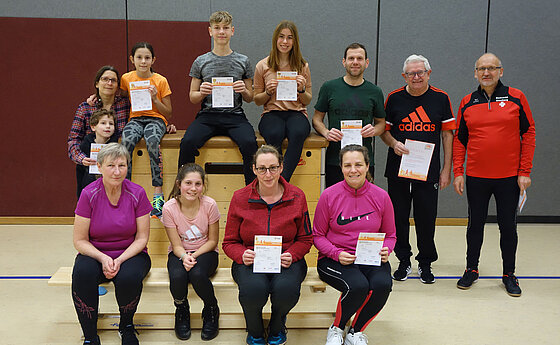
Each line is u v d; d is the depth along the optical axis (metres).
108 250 2.78
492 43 5.29
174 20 5.06
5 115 5.23
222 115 3.60
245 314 2.71
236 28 5.08
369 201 2.86
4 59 5.12
